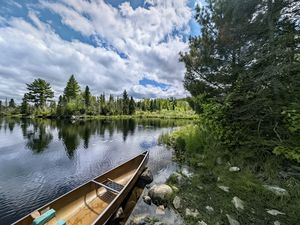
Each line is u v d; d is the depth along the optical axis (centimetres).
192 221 337
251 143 513
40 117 4475
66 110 4247
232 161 547
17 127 2239
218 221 324
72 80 4972
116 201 372
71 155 966
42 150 1071
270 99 453
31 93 5025
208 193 425
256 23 488
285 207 330
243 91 516
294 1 418
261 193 379
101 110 5200
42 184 605
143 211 396
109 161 862
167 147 1105
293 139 411
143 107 6969
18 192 547
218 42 636
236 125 550
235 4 533
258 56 468
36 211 318
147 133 1812
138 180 568
